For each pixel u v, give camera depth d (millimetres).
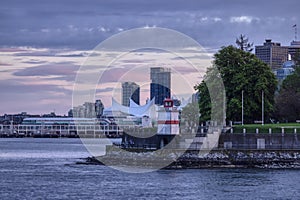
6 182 166375
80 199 137250
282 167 193750
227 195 141000
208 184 157250
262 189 149250
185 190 148500
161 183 160750
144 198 137500
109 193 144750
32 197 140500
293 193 144000
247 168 192000
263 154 195750
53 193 145750
